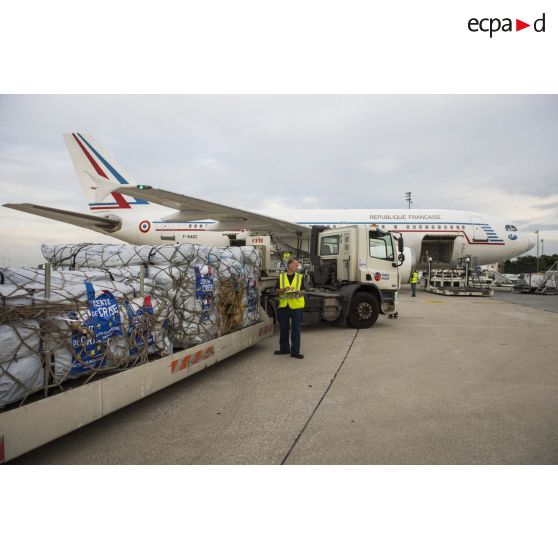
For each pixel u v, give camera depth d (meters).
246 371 5.48
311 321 8.41
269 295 7.74
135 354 3.76
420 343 7.39
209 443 3.32
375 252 9.12
